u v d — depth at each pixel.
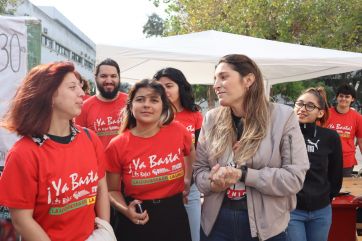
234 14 12.78
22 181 1.91
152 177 2.62
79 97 2.09
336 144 3.38
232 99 2.41
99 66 4.12
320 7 12.45
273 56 4.91
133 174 2.62
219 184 2.28
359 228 4.49
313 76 7.02
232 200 2.41
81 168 2.07
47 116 1.98
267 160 2.36
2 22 2.64
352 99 5.81
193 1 14.07
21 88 2.04
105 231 2.20
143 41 5.36
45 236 1.95
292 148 2.38
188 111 3.94
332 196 3.46
